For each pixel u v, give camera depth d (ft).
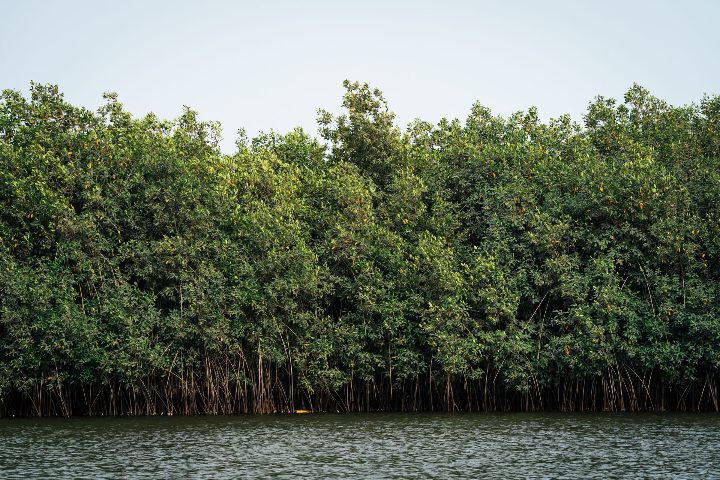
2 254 130.31
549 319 142.41
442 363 135.33
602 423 119.96
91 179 137.08
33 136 144.05
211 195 141.38
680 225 138.21
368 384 144.15
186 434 108.27
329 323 140.15
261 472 80.23
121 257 135.23
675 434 106.32
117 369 131.03
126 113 154.30
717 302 137.18
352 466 83.51
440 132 170.91
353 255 140.36
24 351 127.65
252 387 138.62
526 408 143.95
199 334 133.80
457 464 84.38
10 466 83.35
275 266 136.36
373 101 165.07
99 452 92.53
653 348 134.41
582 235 142.00
